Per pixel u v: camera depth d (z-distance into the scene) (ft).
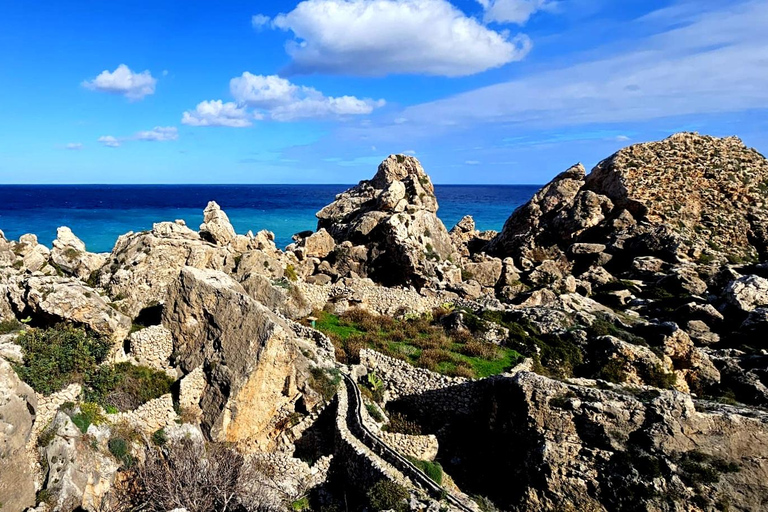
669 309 118.93
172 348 83.56
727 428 64.23
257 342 75.25
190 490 60.34
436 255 148.87
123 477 64.64
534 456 67.51
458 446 76.84
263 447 76.69
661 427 64.34
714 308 111.24
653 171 189.78
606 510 63.21
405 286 141.08
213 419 73.82
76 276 110.73
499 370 89.35
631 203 180.45
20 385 61.98
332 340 98.63
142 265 102.22
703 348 102.01
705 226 174.81
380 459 66.13
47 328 75.25
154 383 78.33
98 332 75.87
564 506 64.49
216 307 80.33
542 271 163.73
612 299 132.67
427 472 66.13
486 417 75.77
